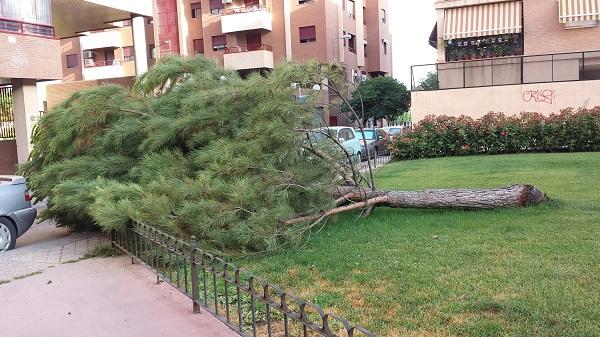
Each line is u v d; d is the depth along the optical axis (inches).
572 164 506.0
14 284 236.7
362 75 1721.2
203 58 329.7
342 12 1528.1
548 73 745.6
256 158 258.7
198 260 197.6
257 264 235.6
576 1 753.0
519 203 305.3
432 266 212.1
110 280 233.9
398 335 152.9
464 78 784.3
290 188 269.0
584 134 661.3
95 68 1638.8
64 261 275.3
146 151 292.7
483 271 201.5
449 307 169.9
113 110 301.0
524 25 789.9
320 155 290.2
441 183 431.8
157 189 252.8
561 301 167.8
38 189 326.0
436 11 831.1
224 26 1417.3
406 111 1581.0
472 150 709.9
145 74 328.2
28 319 189.9
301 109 266.8
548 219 275.3
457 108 786.8
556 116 682.8
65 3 764.0
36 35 633.0
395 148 734.5
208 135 283.4
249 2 1449.3
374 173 538.9
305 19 1421.0
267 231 244.4
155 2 1537.9
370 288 194.1
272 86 265.0
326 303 182.5
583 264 202.1
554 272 194.1
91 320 185.8
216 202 245.6
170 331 171.6
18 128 650.8
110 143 299.6
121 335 170.7
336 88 303.6
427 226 280.7
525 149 697.0
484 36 800.9
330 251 246.5
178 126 281.1
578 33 767.1
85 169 297.6
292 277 213.8
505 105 765.3
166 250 215.9
